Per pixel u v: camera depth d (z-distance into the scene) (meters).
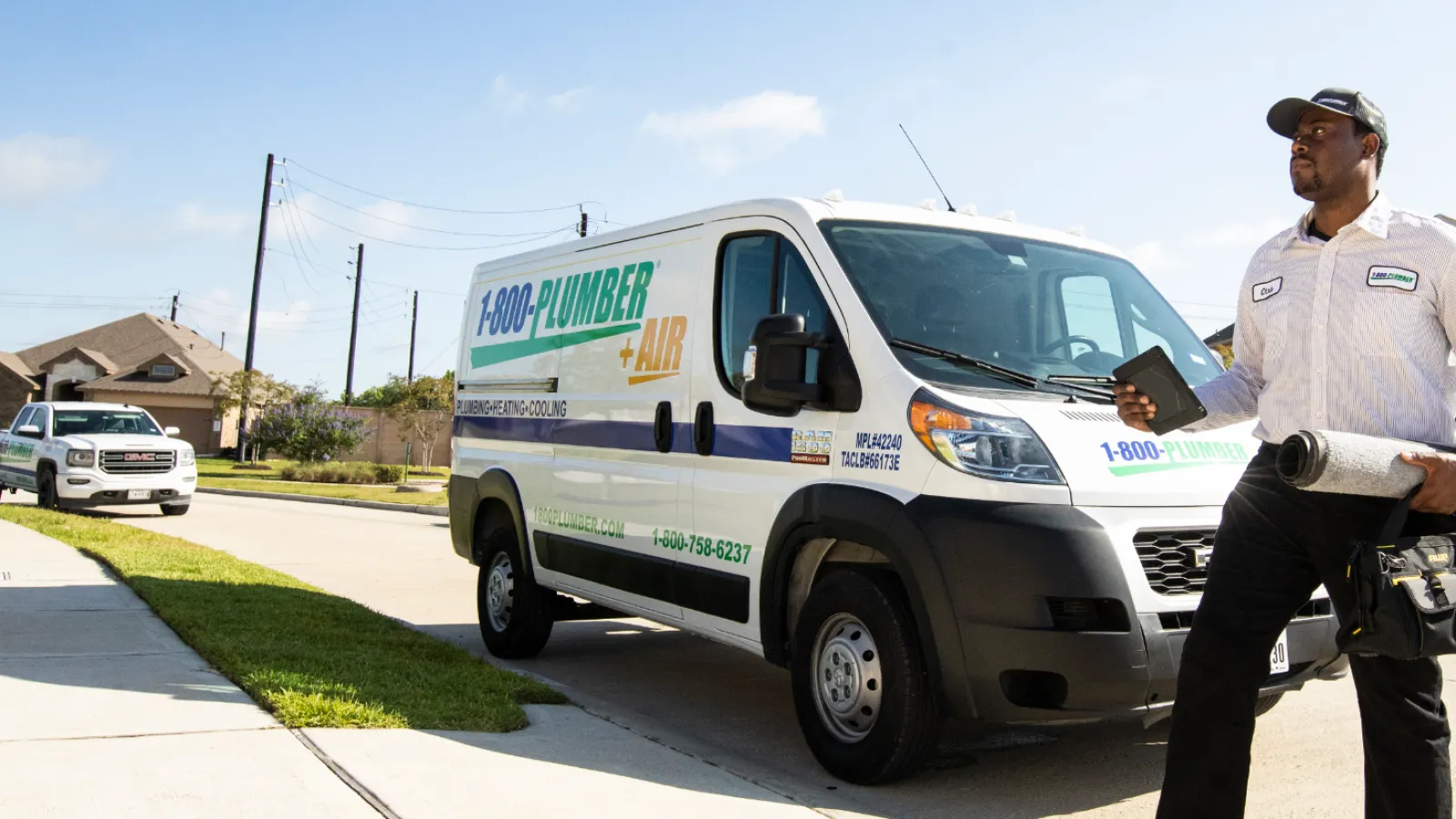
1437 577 2.88
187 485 18.50
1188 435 4.89
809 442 5.12
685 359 5.96
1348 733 5.66
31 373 58.88
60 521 14.51
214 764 4.29
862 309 5.02
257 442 39.03
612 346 6.60
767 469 5.34
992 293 5.39
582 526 6.71
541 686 6.03
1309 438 2.81
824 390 5.05
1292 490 3.09
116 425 19.00
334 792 4.06
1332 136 3.16
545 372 7.27
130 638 6.72
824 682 5.02
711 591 5.64
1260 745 5.46
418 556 13.78
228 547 14.20
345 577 11.73
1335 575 3.02
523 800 4.15
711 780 4.66
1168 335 5.84
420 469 41.81
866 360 4.93
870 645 4.80
